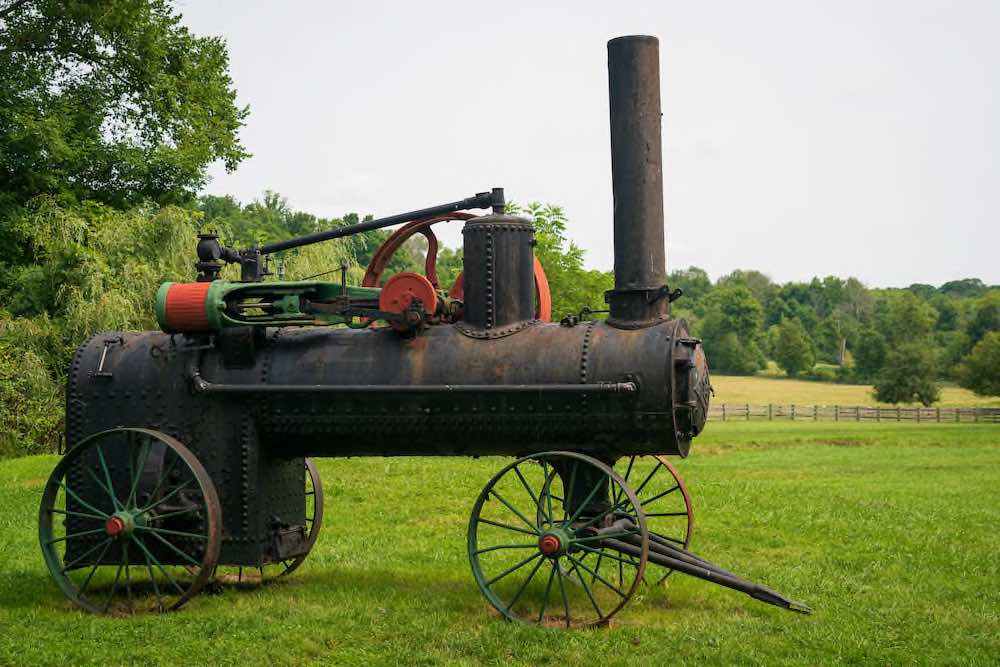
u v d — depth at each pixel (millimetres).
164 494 9406
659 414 8617
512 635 8047
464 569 11133
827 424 50375
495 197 9508
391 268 69812
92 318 25922
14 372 26359
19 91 28875
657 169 9219
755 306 123125
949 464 25203
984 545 12703
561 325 9164
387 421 9195
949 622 8789
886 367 75938
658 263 9109
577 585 10180
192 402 9547
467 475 18766
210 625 8383
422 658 7582
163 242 27984
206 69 31859
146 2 30141
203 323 9312
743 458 27203
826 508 15797
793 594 9875
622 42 9273
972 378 66688
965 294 193750
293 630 8297
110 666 7469
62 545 12312
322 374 9312
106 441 9633
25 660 7543
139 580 10297
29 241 29203
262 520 9578
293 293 9383
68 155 28906
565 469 9109
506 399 8891
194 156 30938
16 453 26484
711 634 8211
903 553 12156
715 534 13445
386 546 12570
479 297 9258
